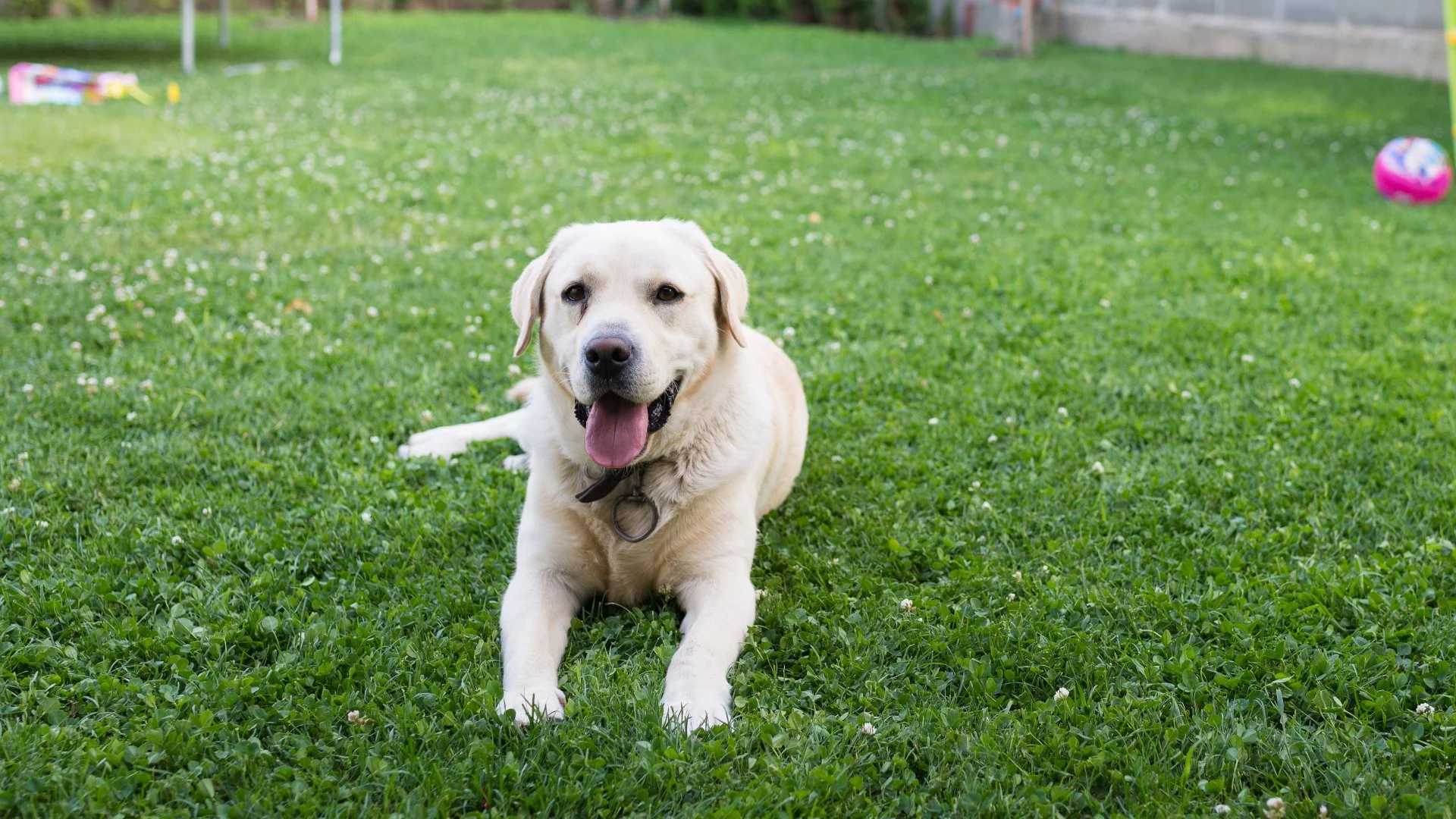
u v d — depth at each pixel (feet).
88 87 49.11
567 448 12.03
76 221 28.53
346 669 10.72
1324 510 14.28
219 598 11.85
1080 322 22.22
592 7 103.76
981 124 48.06
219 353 19.53
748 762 9.34
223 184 33.32
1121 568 12.89
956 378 19.24
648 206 32.32
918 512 14.52
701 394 12.18
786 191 34.81
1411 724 9.87
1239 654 10.95
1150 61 72.02
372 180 34.50
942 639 11.27
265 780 9.02
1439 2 61.77
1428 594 12.06
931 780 9.20
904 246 28.35
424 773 9.11
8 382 18.01
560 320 11.87
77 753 9.24
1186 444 16.69
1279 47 71.51
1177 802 8.92
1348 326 21.76
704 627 11.05
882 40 84.02
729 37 84.33
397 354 20.06
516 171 36.52
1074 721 9.94
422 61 66.49
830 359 20.02
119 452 15.64
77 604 11.69
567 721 9.88
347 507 14.17
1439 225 30.81
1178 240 28.91
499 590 12.41
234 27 84.74
